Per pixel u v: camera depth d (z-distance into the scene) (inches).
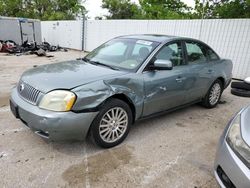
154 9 751.1
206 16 562.3
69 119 95.0
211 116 168.1
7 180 89.0
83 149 113.2
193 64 155.6
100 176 94.5
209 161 110.0
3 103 171.3
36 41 629.9
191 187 91.7
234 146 74.2
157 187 90.4
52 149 111.7
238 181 68.6
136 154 111.8
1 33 565.9
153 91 125.7
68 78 106.0
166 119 157.4
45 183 88.9
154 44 135.9
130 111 119.2
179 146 122.2
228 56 305.9
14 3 1095.0
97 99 102.1
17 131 127.1
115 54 141.1
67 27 634.2
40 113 95.0
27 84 106.8
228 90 249.3
